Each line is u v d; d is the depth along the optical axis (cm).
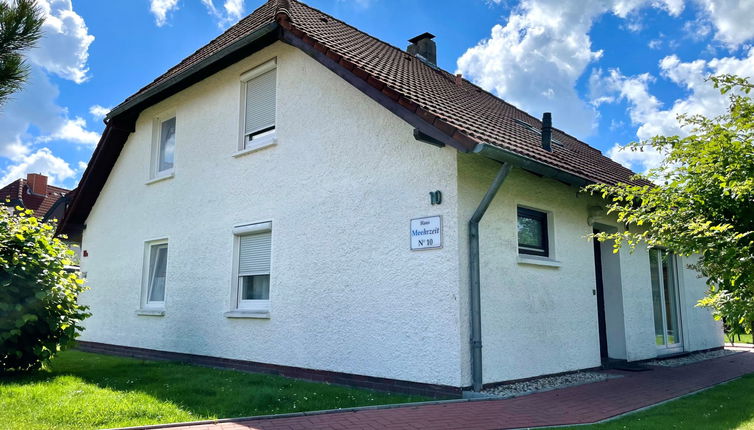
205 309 1079
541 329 830
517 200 824
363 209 820
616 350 1052
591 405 640
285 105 987
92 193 1478
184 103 1240
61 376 807
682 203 514
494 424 530
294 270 910
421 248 735
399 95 716
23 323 761
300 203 922
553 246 892
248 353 968
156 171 1314
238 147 1071
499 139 748
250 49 1040
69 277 873
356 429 503
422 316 724
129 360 1138
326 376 830
